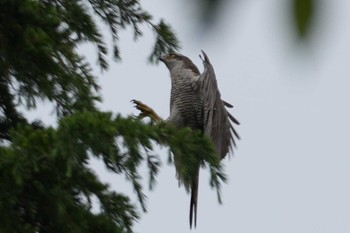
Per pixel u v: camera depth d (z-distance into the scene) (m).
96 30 10.76
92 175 8.23
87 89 9.70
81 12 10.64
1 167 7.40
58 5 10.67
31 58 9.46
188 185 8.02
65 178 8.06
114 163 7.68
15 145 7.45
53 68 9.54
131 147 7.60
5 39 9.45
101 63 10.93
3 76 9.83
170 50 11.32
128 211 8.40
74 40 10.24
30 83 9.69
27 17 9.47
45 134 7.54
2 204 7.67
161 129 7.88
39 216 8.30
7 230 7.65
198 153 7.96
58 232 8.23
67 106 9.62
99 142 7.38
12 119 10.10
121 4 11.08
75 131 7.34
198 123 12.59
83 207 8.45
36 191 8.09
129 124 7.62
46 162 7.77
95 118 7.41
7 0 9.32
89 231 8.36
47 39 9.38
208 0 1.46
